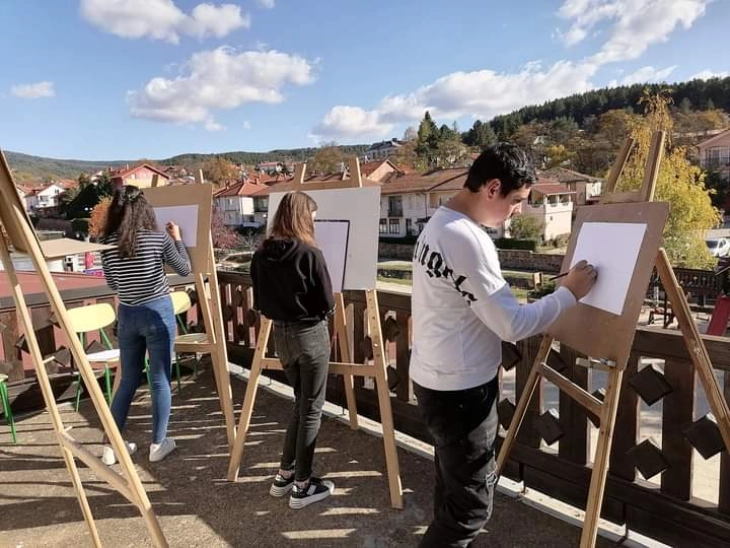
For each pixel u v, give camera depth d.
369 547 2.16
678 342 1.91
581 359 1.82
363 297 3.25
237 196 53.16
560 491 2.34
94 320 3.87
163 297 2.83
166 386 2.92
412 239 36.78
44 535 2.32
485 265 1.45
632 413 2.08
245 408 2.70
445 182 36.91
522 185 1.49
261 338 2.66
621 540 2.12
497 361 1.62
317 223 2.73
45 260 1.50
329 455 2.94
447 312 1.54
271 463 2.91
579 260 1.87
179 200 3.14
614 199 1.83
